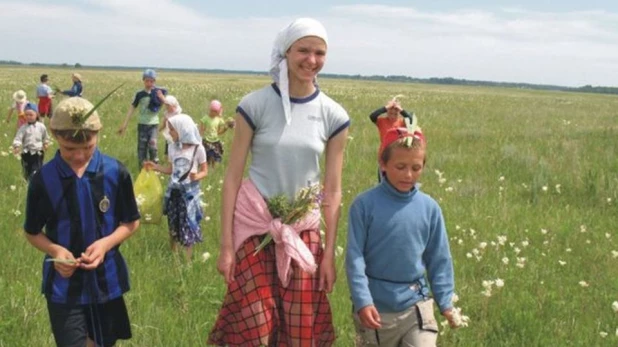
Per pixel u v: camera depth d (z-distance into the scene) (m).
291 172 4.11
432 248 4.13
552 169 13.14
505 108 39.91
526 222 8.91
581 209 9.96
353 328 5.21
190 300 5.64
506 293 6.12
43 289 3.85
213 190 9.99
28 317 5.06
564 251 7.73
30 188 3.76
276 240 4.06
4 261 6.33
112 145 14.63
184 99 33.19
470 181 11.57
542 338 5.20
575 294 6.27
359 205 4.08
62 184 3.73
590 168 13.18
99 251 3.72
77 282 3.78
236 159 4.16
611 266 7.17
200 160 6.96
